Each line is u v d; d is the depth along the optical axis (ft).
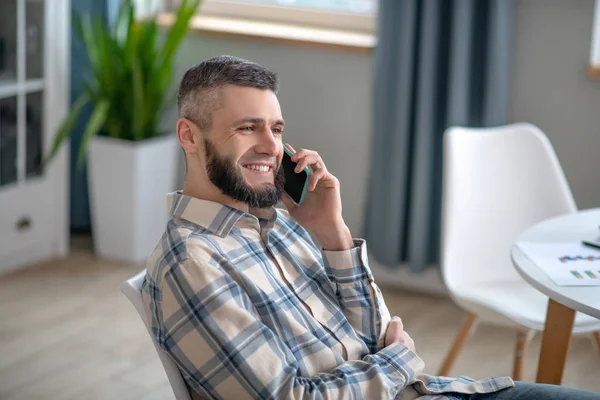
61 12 13.39
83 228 15.28
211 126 5.82
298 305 6.02
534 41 11.93
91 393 9.92
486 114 11.86
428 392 6.07
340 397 5.54
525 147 9.91
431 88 11.95
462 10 11.54
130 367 10.57
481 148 9.81
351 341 6.15
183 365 5.53
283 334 5.71
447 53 12.01
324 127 13.60
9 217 13.28
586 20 11.64
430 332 11.81
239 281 5.68
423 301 12.85
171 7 14.93
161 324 5.61
